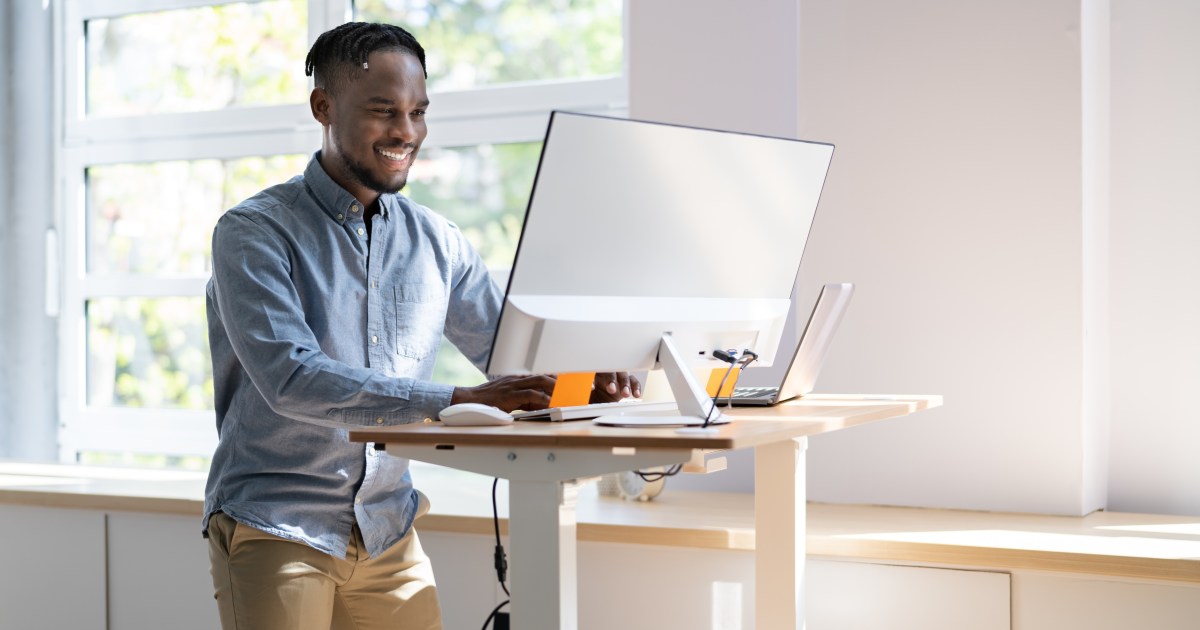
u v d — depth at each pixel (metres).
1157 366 2.43
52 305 3.55
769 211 1.58
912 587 2.06
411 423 1.51
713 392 1.65
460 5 3.13
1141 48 2.44
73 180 3.54
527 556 1.33
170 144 3.44
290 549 1.70
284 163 3.32
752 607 2.15
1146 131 2.43
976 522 2.23
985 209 2.34
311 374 1.53
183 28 3.44
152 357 3.46
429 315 1.88
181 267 3.44
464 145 3.12
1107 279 2.46
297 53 3.30
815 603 2.13
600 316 1.39
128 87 3.52
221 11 3.39
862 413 1.56
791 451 1.74
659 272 1.46
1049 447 2.30
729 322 1.55
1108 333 2.47
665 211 1.44
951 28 2.36
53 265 3.55
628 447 1.19
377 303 1.81
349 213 1.79
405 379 1.52
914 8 2.39
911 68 2.39
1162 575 1.88
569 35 3.01
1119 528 2.16
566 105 2.99
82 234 3.54
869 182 2.43
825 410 1.62
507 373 1.36
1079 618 1.96
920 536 2.09
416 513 1.91
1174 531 2.13
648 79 2.71
